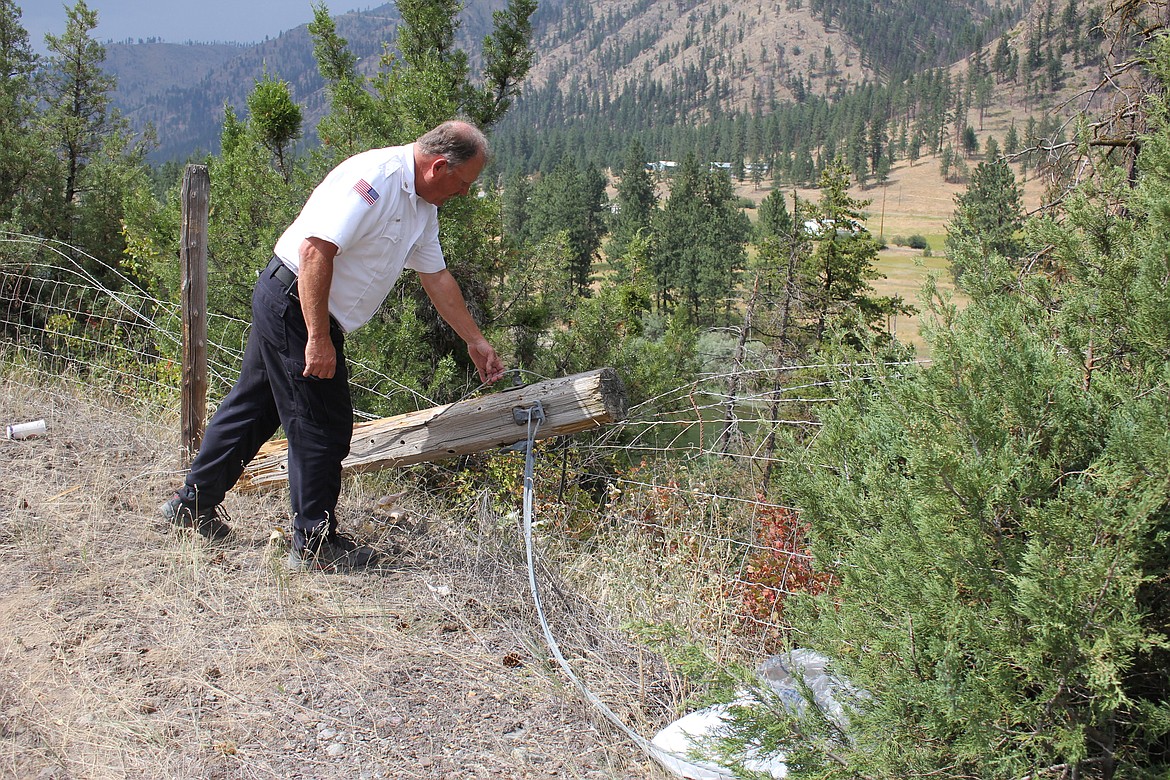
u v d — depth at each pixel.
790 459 2.86
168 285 8.58
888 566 2.28
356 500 4.48
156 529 3.91
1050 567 1.94
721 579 3.99
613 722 2.89
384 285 3.57
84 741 2.56
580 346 9.68
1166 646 1.84
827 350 2.85
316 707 2.87
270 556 3.69
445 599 3.59
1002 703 2.09
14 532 3.75
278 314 3.47
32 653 2.94
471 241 9.02
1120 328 2.39
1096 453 2.22
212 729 2.71
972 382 2.27
